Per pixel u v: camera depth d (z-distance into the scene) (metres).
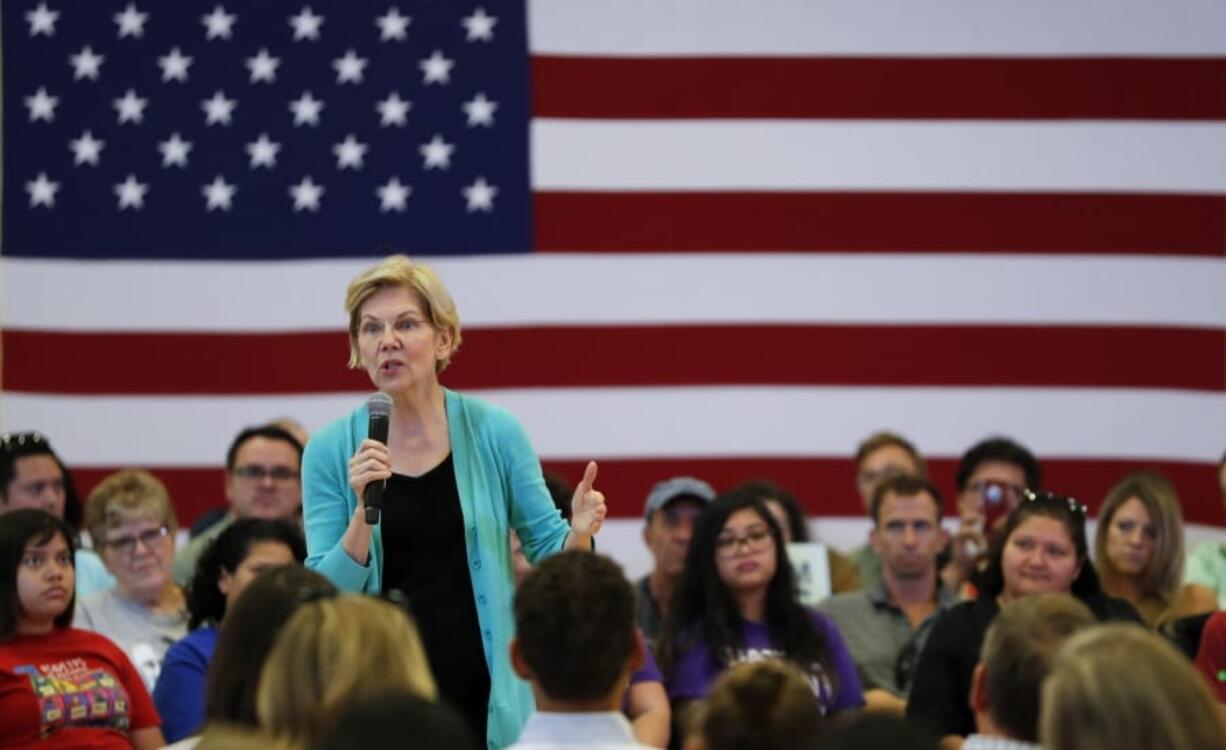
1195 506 27.48
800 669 19.42
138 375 27.33
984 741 12.13
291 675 10.84
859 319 27.61
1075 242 27.72
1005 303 27.67
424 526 14.72
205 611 19.42
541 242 27.61
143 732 18.09
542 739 11.84
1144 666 9.57
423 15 27.92
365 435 14.97
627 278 27.58
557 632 11.79
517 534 15.39
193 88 27.80
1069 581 19.27
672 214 27.67
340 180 27.67
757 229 27.64
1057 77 27.84
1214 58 27.84
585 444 27.38
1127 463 27.52
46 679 17.33
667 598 22.53
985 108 27.78
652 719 18.41
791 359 27.53
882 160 27.77
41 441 22.88
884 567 22.50
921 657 19.19
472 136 27.73
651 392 27.47
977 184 27.73
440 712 9.01
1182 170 27.78
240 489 23.77
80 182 27.58
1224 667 18.45
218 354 27.45
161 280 27.47
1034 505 19.52
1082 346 27.61
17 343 27.27
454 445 14.94
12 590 17.52
